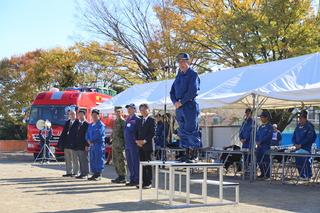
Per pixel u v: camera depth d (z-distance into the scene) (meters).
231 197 10.30
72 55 35.03
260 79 13.85
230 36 21.72
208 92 14.70
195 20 25.02
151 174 11.85
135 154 12.16
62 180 13.58
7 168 17.77
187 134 9.00
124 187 11.92
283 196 10.55
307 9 21.31
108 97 25.19
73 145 14.25
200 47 25.78
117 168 12.90
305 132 13.62
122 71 32.97
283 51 21.61
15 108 38.66
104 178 14.30
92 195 10.40
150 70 30.53
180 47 26.31
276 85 12.78
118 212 8.15
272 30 20.75
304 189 11.91
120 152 12.84
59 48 37.16
